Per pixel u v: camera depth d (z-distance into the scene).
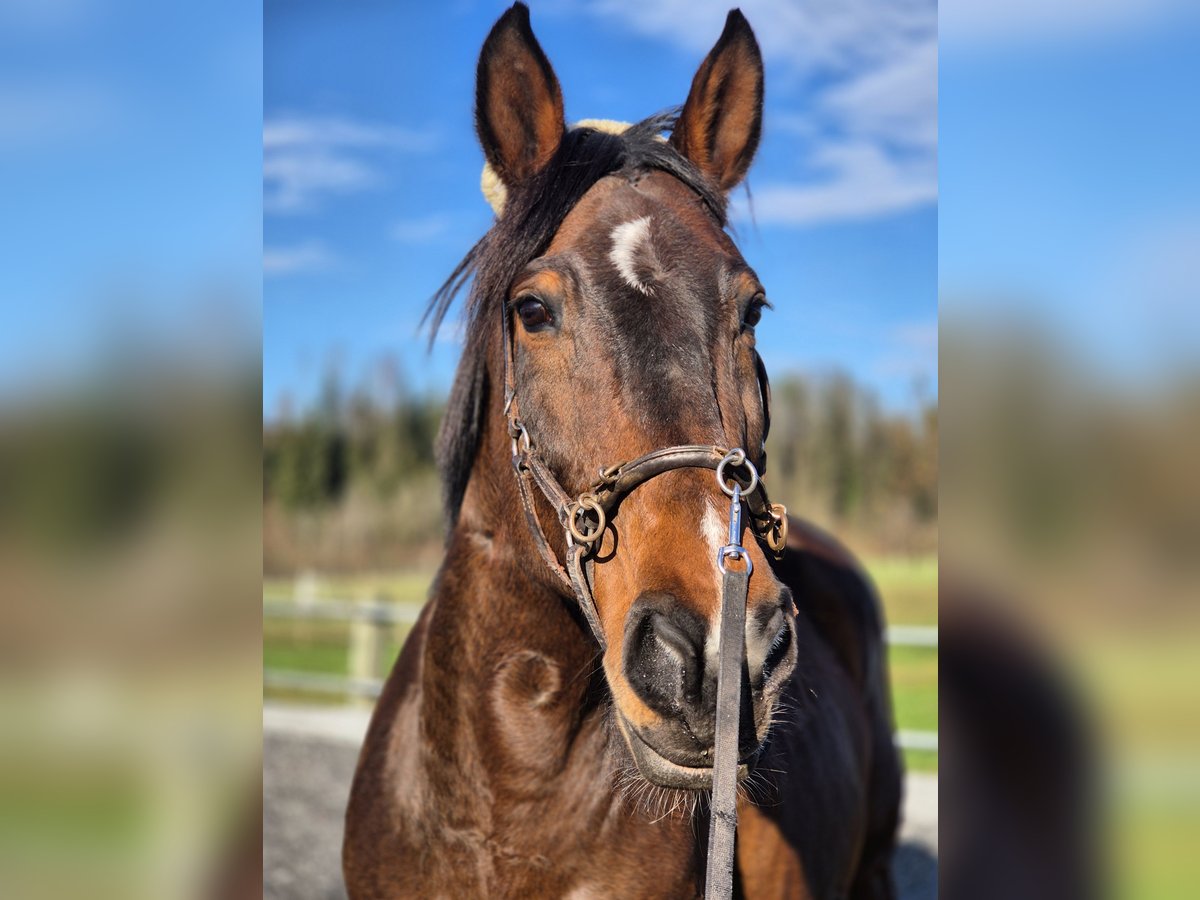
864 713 2.94
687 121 1.99
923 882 4.30
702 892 1.88
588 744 1.77
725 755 1.26
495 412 1.85
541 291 1.63
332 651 11.82
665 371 1.52
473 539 1.88
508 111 1.90
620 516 1.52
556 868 1.76
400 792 1.91
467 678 1.81
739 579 1.34
